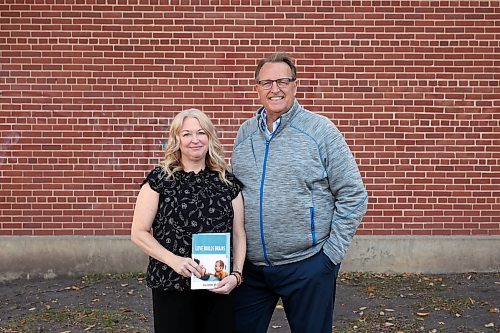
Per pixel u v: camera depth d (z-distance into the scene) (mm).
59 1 7375
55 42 7398
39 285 7262
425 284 7219
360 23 7477
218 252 3490
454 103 7535
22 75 7402
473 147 7559
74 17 7398
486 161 7574
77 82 7438
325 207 3773
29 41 7387
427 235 7609
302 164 3686
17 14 7359
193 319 3588
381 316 6141
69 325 5895
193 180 3584
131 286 7156
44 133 7445
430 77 7523
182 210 3502
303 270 3766
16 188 7457
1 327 5848
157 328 3568
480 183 7582
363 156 7547
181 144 3570
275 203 3701
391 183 7570
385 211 7586
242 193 3779
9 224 7473
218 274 3465
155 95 7477
